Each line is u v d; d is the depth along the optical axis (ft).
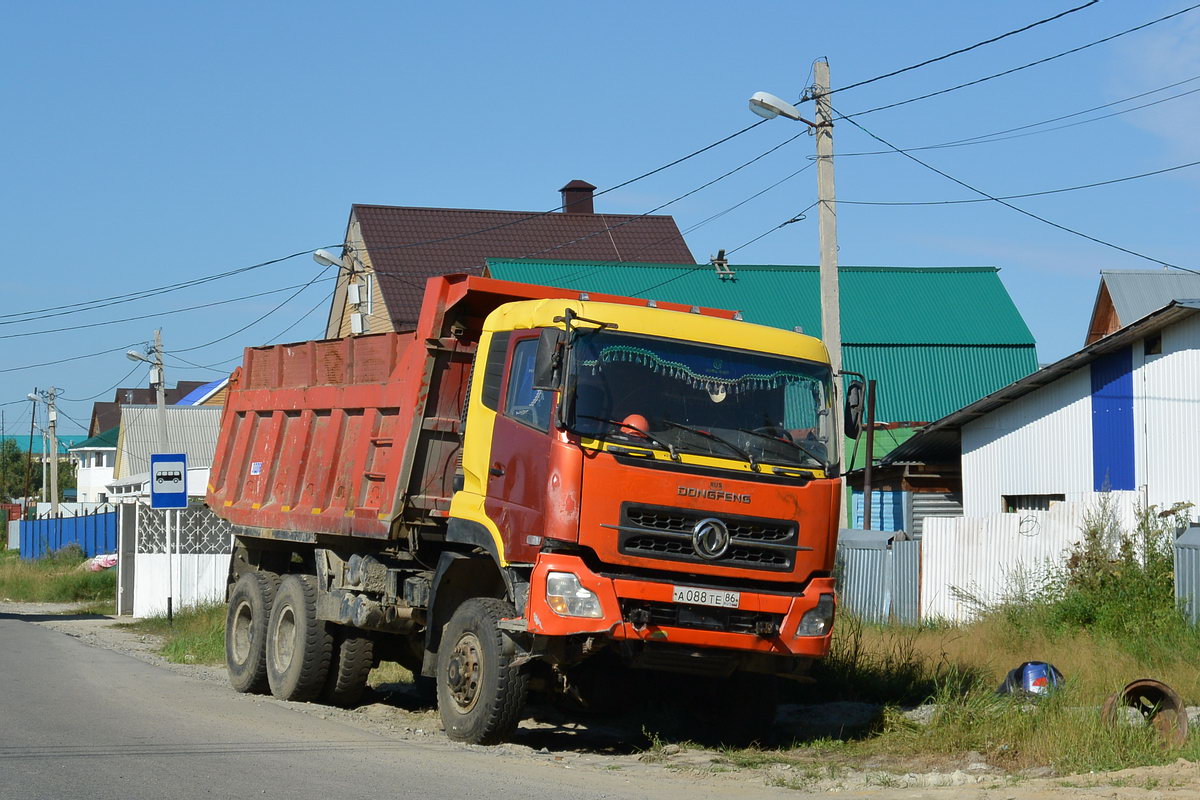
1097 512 62.34
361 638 41.96
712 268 128.77
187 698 41.91
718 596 30.66
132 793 24.84
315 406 44.06
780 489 31.58
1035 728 32.48
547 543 30.37
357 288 141.08
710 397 31.96
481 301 37.35
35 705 38.65
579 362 30.94
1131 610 54.39
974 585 66.80
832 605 32.12
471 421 34.99
